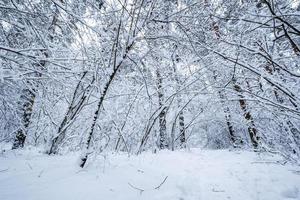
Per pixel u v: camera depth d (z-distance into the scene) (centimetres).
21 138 698
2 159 437
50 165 390
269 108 456
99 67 442
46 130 650
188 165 470
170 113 870
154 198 311
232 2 496
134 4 410
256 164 475
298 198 324
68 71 416
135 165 425
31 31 420
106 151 424
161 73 661
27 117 664
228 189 355
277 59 464
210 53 516
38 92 487
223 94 635
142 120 696
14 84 483
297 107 399
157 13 470
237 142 966
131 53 469
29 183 310
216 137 1340
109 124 507
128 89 625
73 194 287
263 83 496
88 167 382
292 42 375
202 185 368
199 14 473
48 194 281
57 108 708
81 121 578
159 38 482
